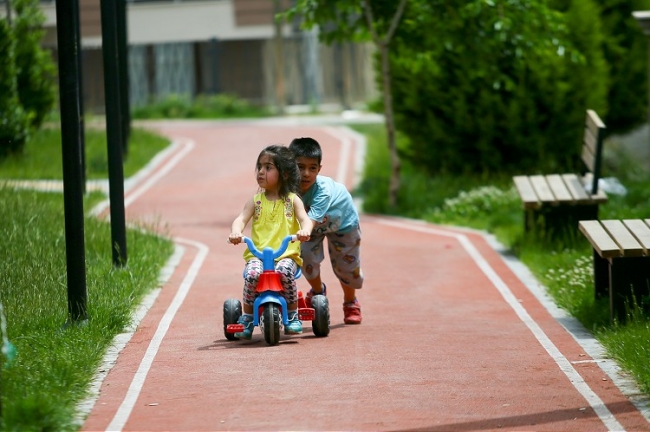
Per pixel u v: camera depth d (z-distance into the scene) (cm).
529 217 3928
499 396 2044
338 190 2633
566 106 5600
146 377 2198
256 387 2106
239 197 5828
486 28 5206
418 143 5991
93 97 11238
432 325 2773
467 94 5647
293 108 11706
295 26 11700
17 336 2375
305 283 3441
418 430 1819
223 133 8862
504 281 3434
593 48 5609
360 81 12256
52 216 3944
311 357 2370
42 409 1800
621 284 2612
